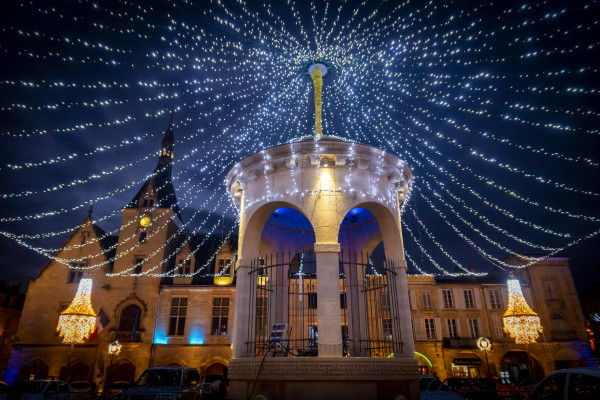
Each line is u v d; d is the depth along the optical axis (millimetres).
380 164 10508
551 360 34719
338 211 9703
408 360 9016
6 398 15180
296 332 12969
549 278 37594
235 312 10086
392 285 10344
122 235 34031
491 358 34688
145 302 31203
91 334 29844
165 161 38969
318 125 11727
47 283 32125
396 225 10727
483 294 37281
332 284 9023
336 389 8125
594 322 43344
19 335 30391
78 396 17547
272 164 10461
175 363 29469
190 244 35875
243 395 8695
